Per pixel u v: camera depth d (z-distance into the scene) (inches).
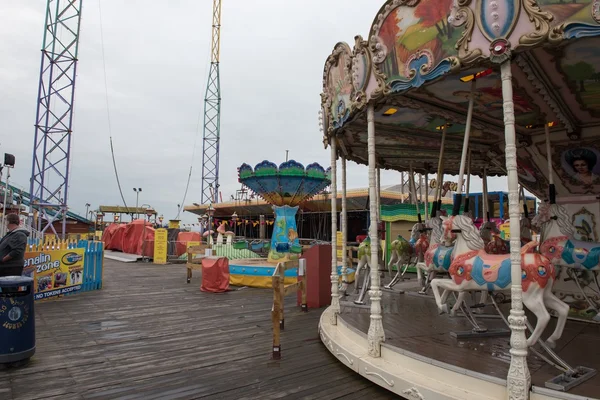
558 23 112.8
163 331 232.2
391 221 515.5
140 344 205.5
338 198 980.6
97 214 1390.3
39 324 245.3
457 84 174.6
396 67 151.5
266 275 403.9
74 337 216.8
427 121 230.1
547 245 191.8
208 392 145.0
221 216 1488.7
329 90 213.9
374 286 165.8
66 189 757.9
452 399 121.5
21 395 140.8
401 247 303.4
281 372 166.1
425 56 140.4
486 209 314.3
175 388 148.6
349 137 256.1
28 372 163.3
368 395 143.6
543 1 114.6
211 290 375.9
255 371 167.2
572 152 226.7
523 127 235.5
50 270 332.2
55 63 776.3
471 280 144.9
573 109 203.0
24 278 177.3
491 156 294.2
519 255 117.4
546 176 245.3
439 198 218.8
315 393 144.9
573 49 142.2
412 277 429.7
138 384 152.1
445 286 155.4
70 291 353.1
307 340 213.9
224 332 231.3
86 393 143.3
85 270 375.2
